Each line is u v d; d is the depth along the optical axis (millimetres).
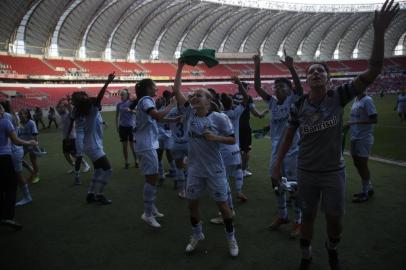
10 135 4980
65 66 52375
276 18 63969
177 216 5535
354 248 4102
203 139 3988
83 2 44344
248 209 5723
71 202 6387
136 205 6160
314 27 69250
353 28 71688
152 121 5168
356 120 5832
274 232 4707
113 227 5078
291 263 3791
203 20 59125
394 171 7988
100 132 6281
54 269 3789
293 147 4711
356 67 76562
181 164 6527
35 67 48938
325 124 3076
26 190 6344
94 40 54938
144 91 5203
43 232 4918
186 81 66500
